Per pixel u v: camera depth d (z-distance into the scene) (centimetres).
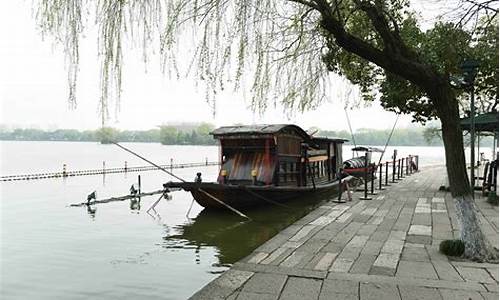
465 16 852
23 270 884
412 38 1361
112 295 737
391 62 738
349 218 1160
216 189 1474
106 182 2956
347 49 748
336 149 2348
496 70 1380
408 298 546
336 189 2106
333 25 730
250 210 1591
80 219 1511
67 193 2303
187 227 1353
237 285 601
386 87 1647
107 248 1080
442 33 1029
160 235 1241
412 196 1638
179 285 790
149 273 864
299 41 840
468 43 1058
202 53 729
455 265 685
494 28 923
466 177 747
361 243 858
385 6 1009
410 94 1585
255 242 1145
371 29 1055
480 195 1532
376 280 616
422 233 952
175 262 948
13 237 1210
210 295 565
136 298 723
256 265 697
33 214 1614
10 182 2856
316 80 932
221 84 738
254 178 1596
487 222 1045
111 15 665
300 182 1872
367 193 1706
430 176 2708
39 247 1089
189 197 2108
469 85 1205
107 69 665
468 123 1570
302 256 757
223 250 1058
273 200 1609
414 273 646
